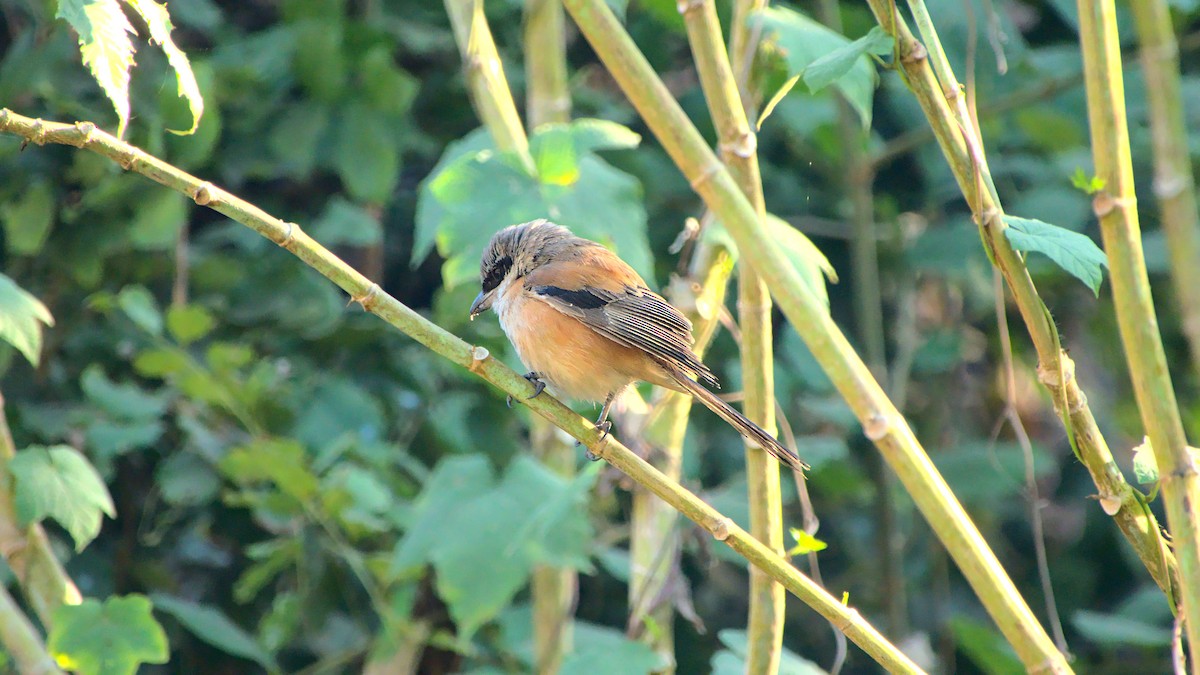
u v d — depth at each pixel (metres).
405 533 9.95
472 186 7.97
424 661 11.27
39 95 9.84
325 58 10.66
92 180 9.70
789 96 12.06
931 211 13.77
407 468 10.41
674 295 8.24
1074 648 13.15
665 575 8.18
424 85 12.44
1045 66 12.55
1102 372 15.10
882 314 13.74
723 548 8.61
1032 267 12.89
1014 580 13.66
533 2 9.05
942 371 13.16
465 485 8.62
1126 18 12.70
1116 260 4.57
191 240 11.29
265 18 12.88
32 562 6.95
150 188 9.75
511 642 9.82
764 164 12.91
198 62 9.90
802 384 11.98
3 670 6.55
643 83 5.07
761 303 6.45
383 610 9.38
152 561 10.45
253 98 10.92
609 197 8.15
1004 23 12.30
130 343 10.39
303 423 10.04
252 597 10.68
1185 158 4.23
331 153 10.97
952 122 5.20
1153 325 4.55
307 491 9.19
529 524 8.16
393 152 10.80
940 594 13.29
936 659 12.78
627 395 8.30
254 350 10.64
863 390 4.86
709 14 5.89
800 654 12.60
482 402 10.70
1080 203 12.48
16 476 6.83
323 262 5.52
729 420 6.39
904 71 5.17
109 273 10.55
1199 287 4.19
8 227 9.65
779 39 6.89
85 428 9.59
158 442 10.57
